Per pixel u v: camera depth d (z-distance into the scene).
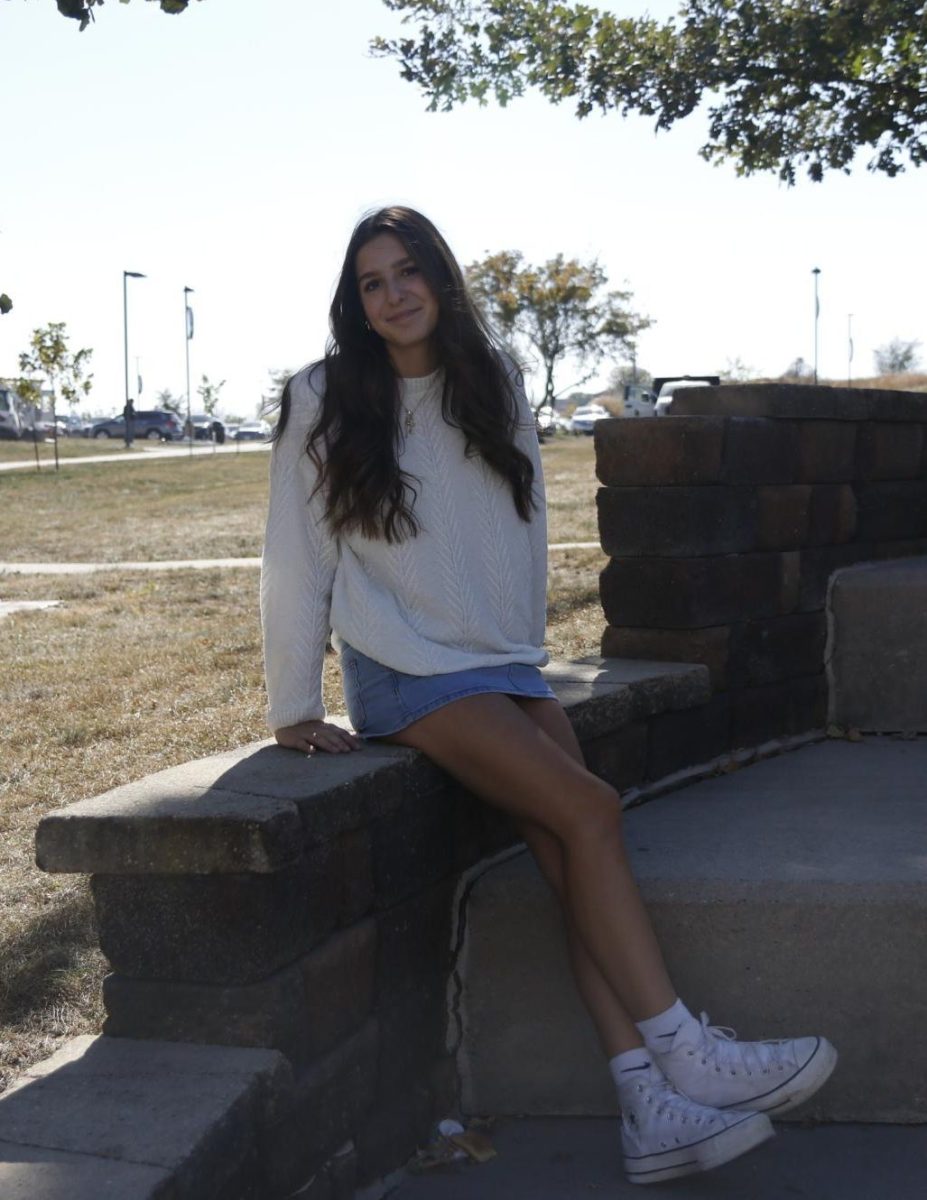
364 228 3.00
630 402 48.91
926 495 5.31
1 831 4.18
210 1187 2.17
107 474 29.33
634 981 2.75
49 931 3.39
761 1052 2.71
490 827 3.30
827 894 3.05
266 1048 2.46
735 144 9.47
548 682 3.77
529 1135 3.08
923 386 43.91
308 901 2.57
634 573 4.19
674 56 9.09
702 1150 2.64
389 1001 2.89
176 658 6.98
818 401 4.52
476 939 3.16
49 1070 2.40
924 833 3.45
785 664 4.51
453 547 3.00
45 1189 2.00
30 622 8.83
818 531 4.64
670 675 3.90
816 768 4.25
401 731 2.94
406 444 3.01
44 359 31.08
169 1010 2.49
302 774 2.70
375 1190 2.80
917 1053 3.06
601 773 3.67
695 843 3.39
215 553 13.99
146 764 4.84
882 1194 2.78
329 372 2.98
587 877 2.79
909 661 4.64
